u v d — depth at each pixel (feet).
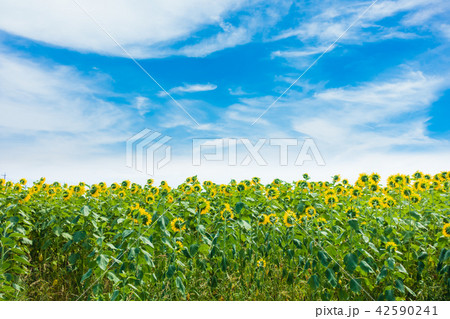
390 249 12.19
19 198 17.01
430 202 17.43
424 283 12.82
